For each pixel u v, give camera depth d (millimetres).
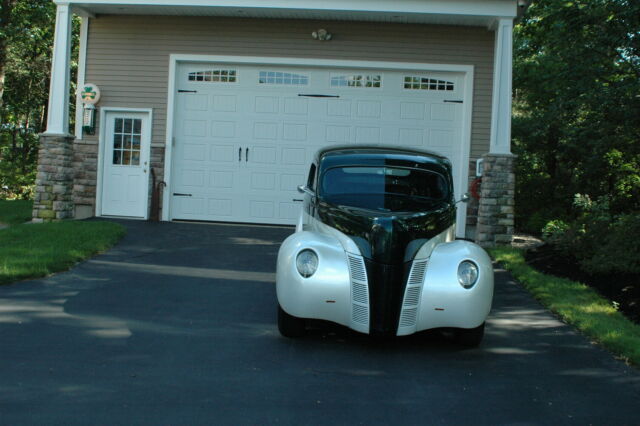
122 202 12906
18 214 13203
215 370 4598
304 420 3760
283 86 12672
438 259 5348
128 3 11578
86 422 3590
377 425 3734
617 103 10031
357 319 5191
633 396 4395
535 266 9023
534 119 15281
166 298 6688
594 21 10406
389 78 12594
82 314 5930
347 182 6094
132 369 4527
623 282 7641
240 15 12320
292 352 5133
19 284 7000
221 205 12773
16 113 27312
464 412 4000
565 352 5438
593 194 14039
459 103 12539
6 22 20891
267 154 12727
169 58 12688
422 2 11172
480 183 11906
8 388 4051
